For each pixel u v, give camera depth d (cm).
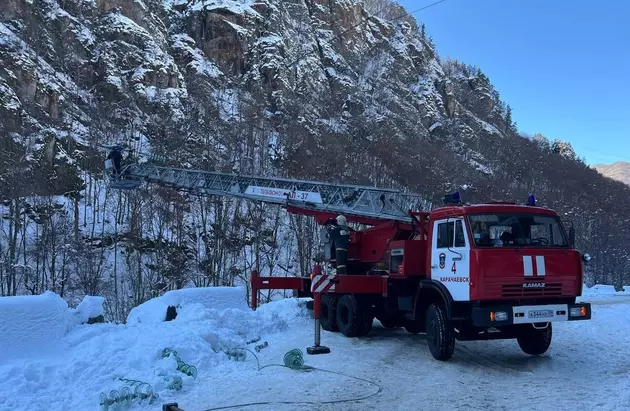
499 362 874
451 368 818
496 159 10600
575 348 991
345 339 1077
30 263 3659
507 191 7119
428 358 893
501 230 826
